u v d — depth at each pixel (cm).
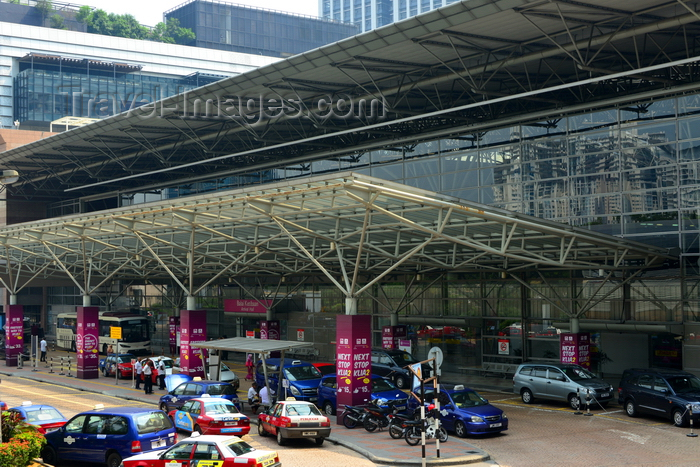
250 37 18988
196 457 1742
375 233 3030
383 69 3888
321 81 4156
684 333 3156
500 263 3759
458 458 2045
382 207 2514
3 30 14912
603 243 2823
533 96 3588
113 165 6812
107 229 3666
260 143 5488
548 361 3697
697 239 3144
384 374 3725
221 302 5838
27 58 14688
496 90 3978
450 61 3756
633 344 3412
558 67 3641
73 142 5956
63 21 16925
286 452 2219
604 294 3459
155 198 6619
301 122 4872
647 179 3309
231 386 2903
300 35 19725
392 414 2447
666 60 3428
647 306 3297
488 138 3916
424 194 2355
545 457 2088
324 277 4916
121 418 1980
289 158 5281
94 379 4384
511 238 2795
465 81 3591
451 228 2817
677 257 3164
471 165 3984
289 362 3497
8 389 3847
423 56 3675
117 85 15350
